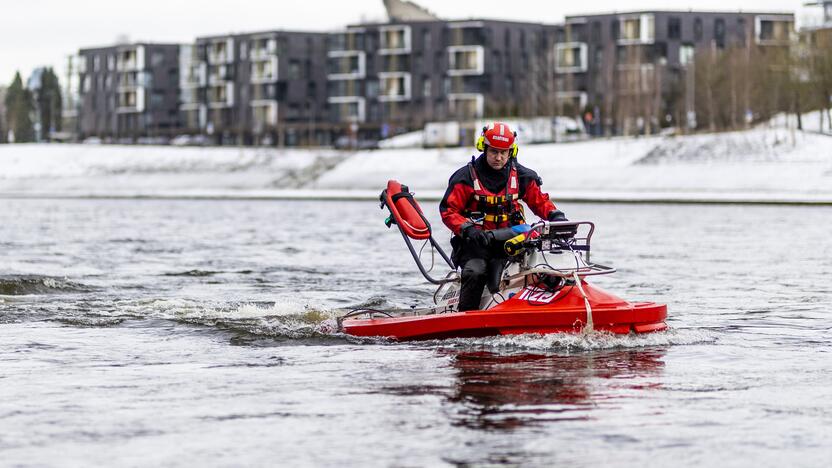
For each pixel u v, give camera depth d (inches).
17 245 3932.1
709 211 6688.0
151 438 966.4
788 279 2527.1
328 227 5319.9
